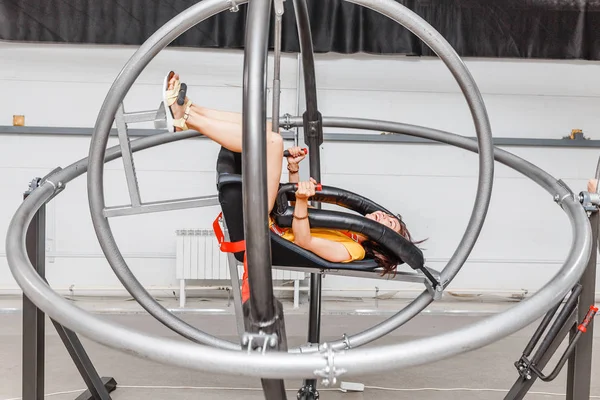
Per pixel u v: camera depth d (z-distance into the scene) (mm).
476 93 1645
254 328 1091
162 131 4203
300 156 2117
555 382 2996
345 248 1701
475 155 4383
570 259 1316
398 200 4398
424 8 4066
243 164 1039
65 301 1133
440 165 4391
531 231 4453
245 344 1048
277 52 2006
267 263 1053
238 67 4316
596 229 1828
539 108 4430
